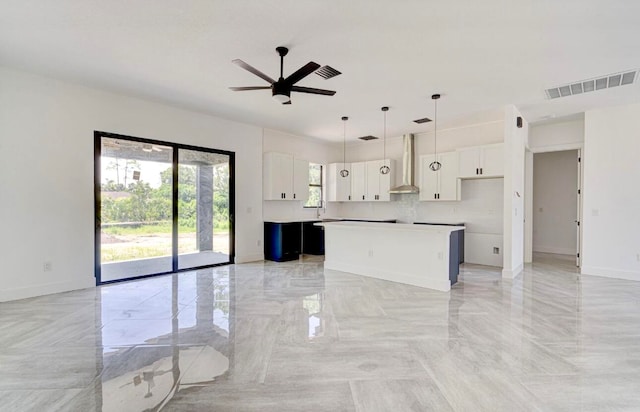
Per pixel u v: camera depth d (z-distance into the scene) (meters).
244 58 3.42
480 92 4.38
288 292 4.21
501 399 1.92
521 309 3.55
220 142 5.87
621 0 2.38
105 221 4.56
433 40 3.00
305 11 2.57
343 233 5.57
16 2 2.46
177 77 3.96
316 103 4.91
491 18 2.63
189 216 5.51
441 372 2.23
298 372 2.23
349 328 3.02
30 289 3.92
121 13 2.62
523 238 5.98
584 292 4.23
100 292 4.17
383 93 4.43
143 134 4.85
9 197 3.76
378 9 2.53
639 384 2.09
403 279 4.75
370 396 1.96
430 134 6.91
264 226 6.70
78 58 3.45
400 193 7.36
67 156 4.18
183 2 2.47
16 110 3.79
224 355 2.48
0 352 2.51
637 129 4.88
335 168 8.15
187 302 3.78
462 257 6.32
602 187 5.16
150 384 2.08
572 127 5.84
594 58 3.34
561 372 2.23
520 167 5.46
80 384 2.07
